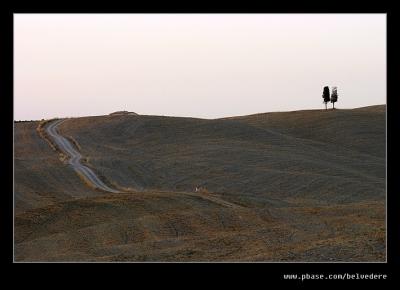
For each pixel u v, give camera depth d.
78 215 59.81
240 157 117.75
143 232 47.78
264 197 82.94
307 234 37.88
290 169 108.12
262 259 29.16
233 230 48.28
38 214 59.50
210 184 98.62
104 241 45.03
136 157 120.31
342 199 85.88
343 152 131.12
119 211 61.53
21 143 130.38
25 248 42.22
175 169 109.06
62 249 42.22
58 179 95.56
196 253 33.12
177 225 50.25
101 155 121.75
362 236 33.47
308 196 89.06
